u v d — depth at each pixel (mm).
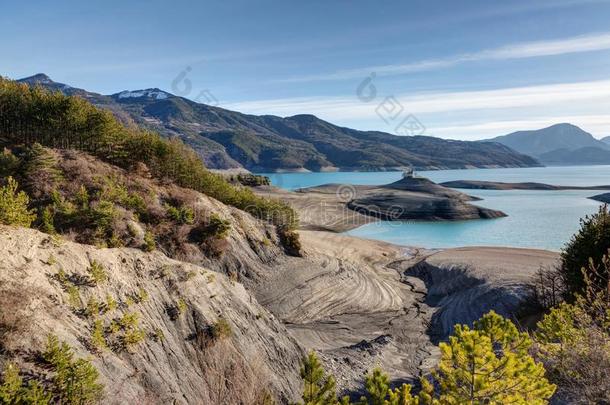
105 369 12906
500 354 13117
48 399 10023
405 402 9680
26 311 12125
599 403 11664
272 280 36812
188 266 21672
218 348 18250
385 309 39906
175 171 40438
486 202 149500
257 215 47406
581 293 24906
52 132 35625
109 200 29047
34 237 15695
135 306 16797
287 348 22188
